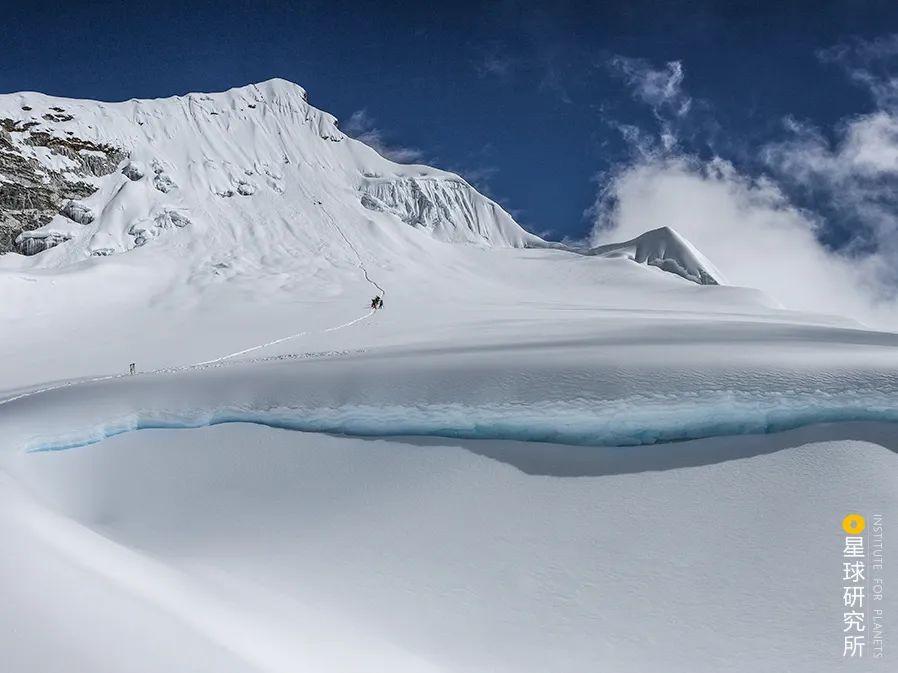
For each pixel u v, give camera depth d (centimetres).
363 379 2241
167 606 973
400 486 1755
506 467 1747
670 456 1692
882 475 1512
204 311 6631
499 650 1201
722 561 1378
